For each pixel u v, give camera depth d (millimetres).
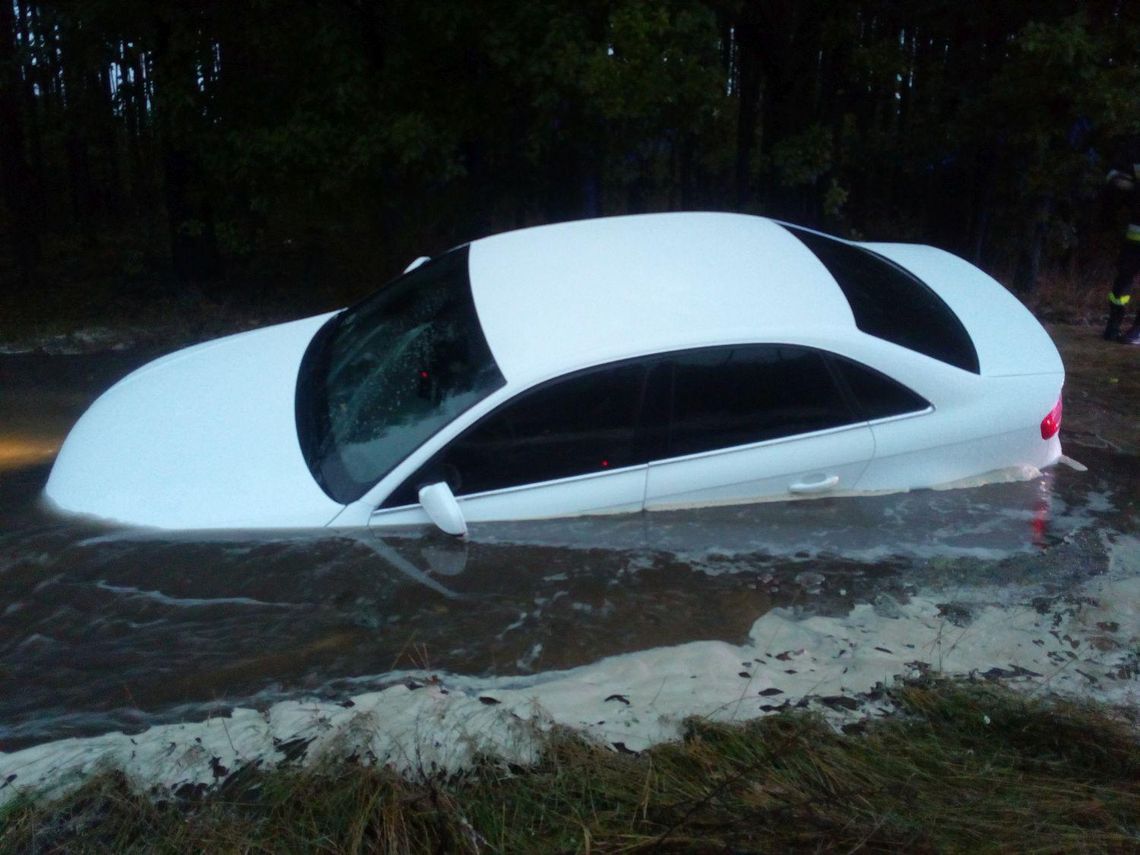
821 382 4441
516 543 4117
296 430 4418
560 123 8586
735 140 12641
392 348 4625
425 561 3998
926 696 3391
